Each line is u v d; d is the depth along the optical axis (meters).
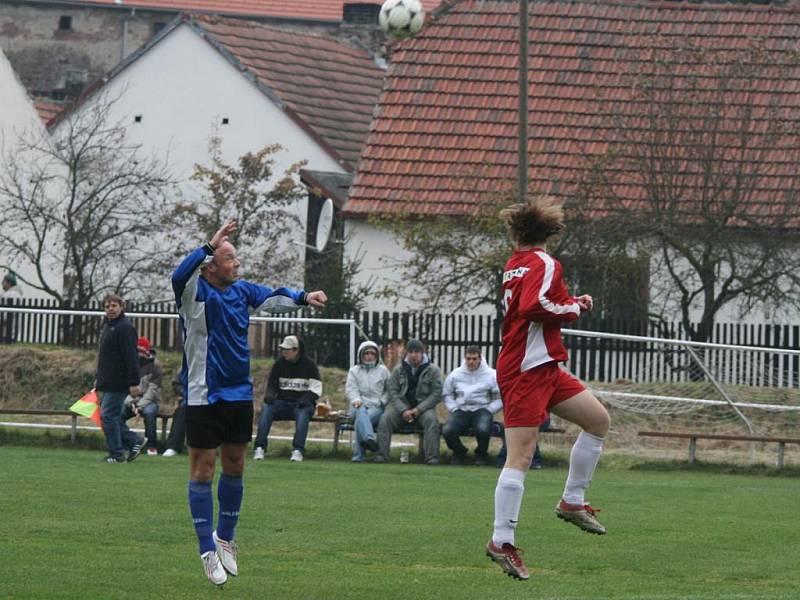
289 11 185.12
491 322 78.12
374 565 29.38
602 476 51.62
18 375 74.19
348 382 56.81
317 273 101.75
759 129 94.88
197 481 26.48
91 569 27.83
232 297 26.69
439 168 100.12
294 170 109.31
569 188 96.56
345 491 43.00
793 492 46.12
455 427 55.22
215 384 26.38
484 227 82.94
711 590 27.20
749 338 83.88
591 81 104.19
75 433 59.38
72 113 122.81
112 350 51.31
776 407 57.41
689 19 107.38
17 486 41.97
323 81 129.88
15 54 182.88
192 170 122.06
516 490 25.80
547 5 109.81
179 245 109.19
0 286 116.50
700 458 56.69
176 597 25.25
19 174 116.94
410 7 60.53
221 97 121.69
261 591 26.06
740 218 87.38
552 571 29.23
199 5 184.50
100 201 109.25
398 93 105.31
